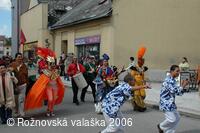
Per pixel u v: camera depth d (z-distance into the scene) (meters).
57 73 12.62
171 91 9.03
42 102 12.29
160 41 26.03
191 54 25.95
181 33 25.88
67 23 35.38
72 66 15.48
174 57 25.95
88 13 33.53
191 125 11.27
